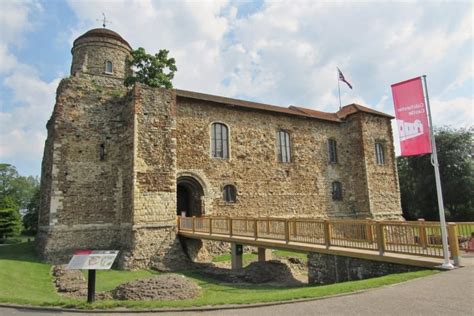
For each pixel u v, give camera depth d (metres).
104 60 23.31
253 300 7.31
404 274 8.62
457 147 34.62
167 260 17.83
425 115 9.87
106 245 18.70
